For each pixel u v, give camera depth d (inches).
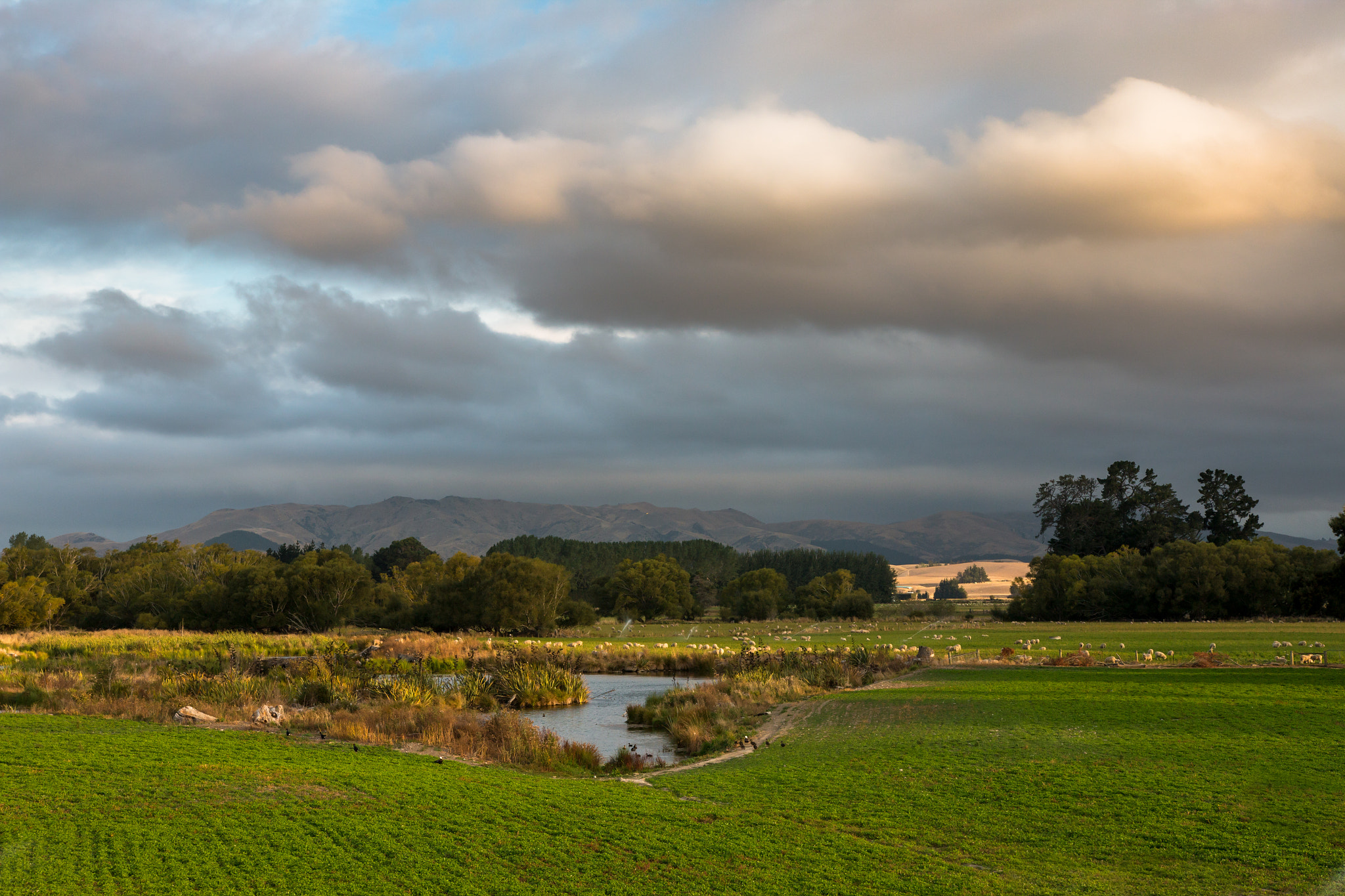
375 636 3543.3
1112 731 978.7
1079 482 6658.5
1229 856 535.8
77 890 475.5
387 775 768.9
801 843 574.9
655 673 2379.4
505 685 1726.1
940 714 1189.7
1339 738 903.1
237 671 1790.1
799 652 2177.7
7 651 2409.0
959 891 484.1
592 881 501.7
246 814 625.9
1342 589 4227.4
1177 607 4566.9
